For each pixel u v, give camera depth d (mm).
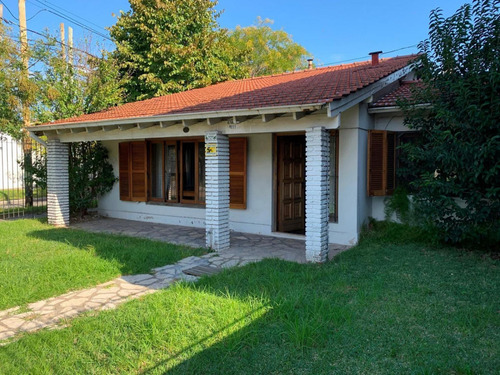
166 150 10617
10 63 12453
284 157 8914
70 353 3330
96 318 3998
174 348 3363
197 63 17984
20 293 4781
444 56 6426
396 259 6215
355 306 4219
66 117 12000
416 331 3650
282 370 3035
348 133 7449
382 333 3607
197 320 3881
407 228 7648
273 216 8703
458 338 3506
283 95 6855
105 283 5293
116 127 8430
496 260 6090
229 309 4098
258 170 8859
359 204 7547
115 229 9664
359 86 6395
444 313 4051
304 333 3453
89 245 7379
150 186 10961
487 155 5727
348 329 3670
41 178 11367
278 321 3852
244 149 8914
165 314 4004
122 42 17750
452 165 6250
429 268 5684
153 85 17141
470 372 2926
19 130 12875
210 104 7695
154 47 17188
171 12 17594
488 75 5840
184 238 8484
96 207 12406
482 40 6160
